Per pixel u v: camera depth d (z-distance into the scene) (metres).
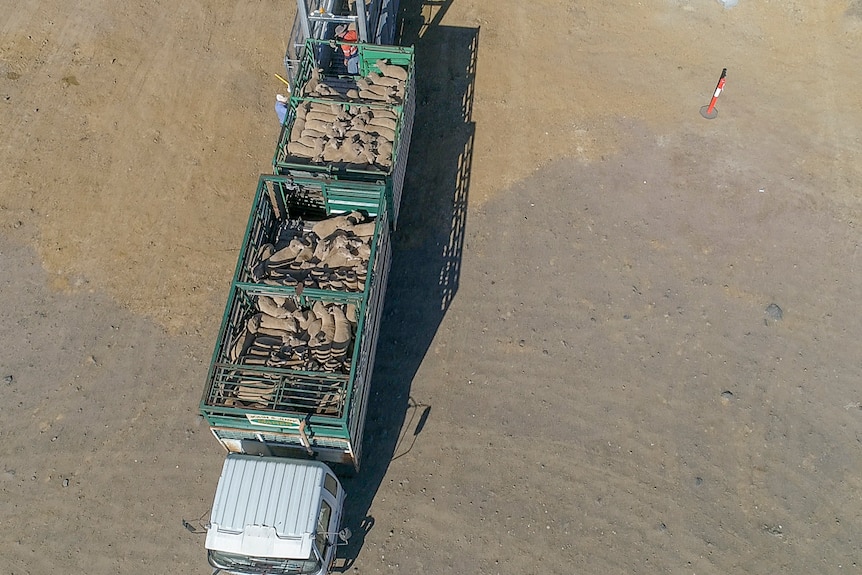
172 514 13.36
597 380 14.94
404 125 15.64
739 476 13.84
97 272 16.12
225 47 19.94
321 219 15.27
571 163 18.11
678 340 15.45
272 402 11.77
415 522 13.34
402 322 15.65
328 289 13.09
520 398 14.70
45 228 16.72
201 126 18.39
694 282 16.20
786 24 20.83
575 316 15.73
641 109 19.09
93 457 13.92
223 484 11.55
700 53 20.28
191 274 16.14
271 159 17.97
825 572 12.88
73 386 14.70
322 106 15.37
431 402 14.66
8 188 17.25
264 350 12.60
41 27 20.14
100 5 20.62
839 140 18.50
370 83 16.05
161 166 17.70
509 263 16.48
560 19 20.98
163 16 20.50
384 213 13.95
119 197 17.19
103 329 15.40
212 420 11.61
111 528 13.21
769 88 19.52
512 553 13.05
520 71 19.83
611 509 13.49
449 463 13.96
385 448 14.12
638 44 20.47
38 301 15.74
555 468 13.91
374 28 18.09
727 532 13.27
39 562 12.88
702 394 14.77
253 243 13.63
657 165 18.08
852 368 15.10
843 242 16.83
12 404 14.48
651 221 17.12
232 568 11.55
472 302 15.92
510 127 18.75
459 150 18.31
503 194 17.58
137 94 18.91
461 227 17.02
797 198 17.52
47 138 18.08
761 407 14.62
